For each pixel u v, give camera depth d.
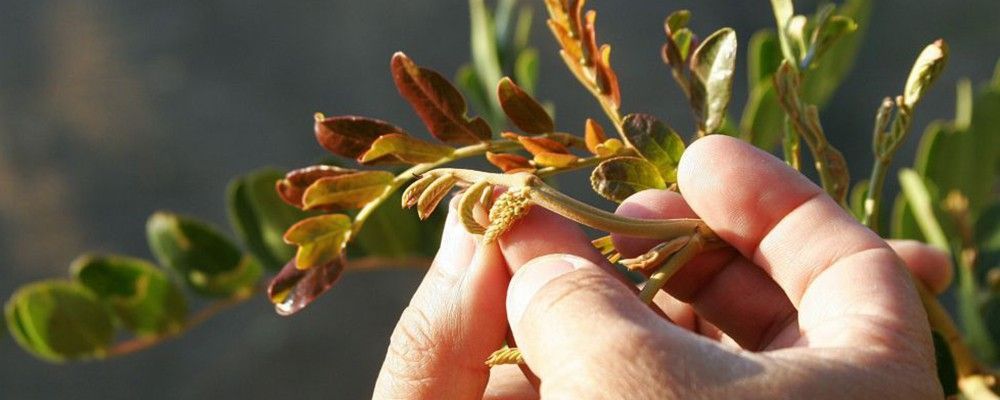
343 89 2.74
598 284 0.31
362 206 0.34
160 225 0.49
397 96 2.75
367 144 0.34
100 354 0.50
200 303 2.53
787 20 0.36
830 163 0.36
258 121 2.70
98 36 2.70
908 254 0.42
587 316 0.30
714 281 0.36
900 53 2.85
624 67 2.68
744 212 0.33
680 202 0.34
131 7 2.75
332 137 0.34
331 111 2.73
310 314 2.55
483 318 0.35
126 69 2.68
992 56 2.78
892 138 0.35
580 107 2.50
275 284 0.34
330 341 2.54
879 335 0.31
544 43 2.53
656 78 2.68
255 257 0.47
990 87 0.49
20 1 2.71
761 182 0.33
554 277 0.32
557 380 0.30
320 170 0.35
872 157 2.77
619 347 0.30
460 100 0.34
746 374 0.29
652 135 0.34
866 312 0.31
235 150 2.67
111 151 2.62
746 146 0.34
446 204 0.48
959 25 2.82
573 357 0.30
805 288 0.33
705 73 0.34
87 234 2.55
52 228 2.54
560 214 0.32
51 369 2.43
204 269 0.49
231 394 2.48
